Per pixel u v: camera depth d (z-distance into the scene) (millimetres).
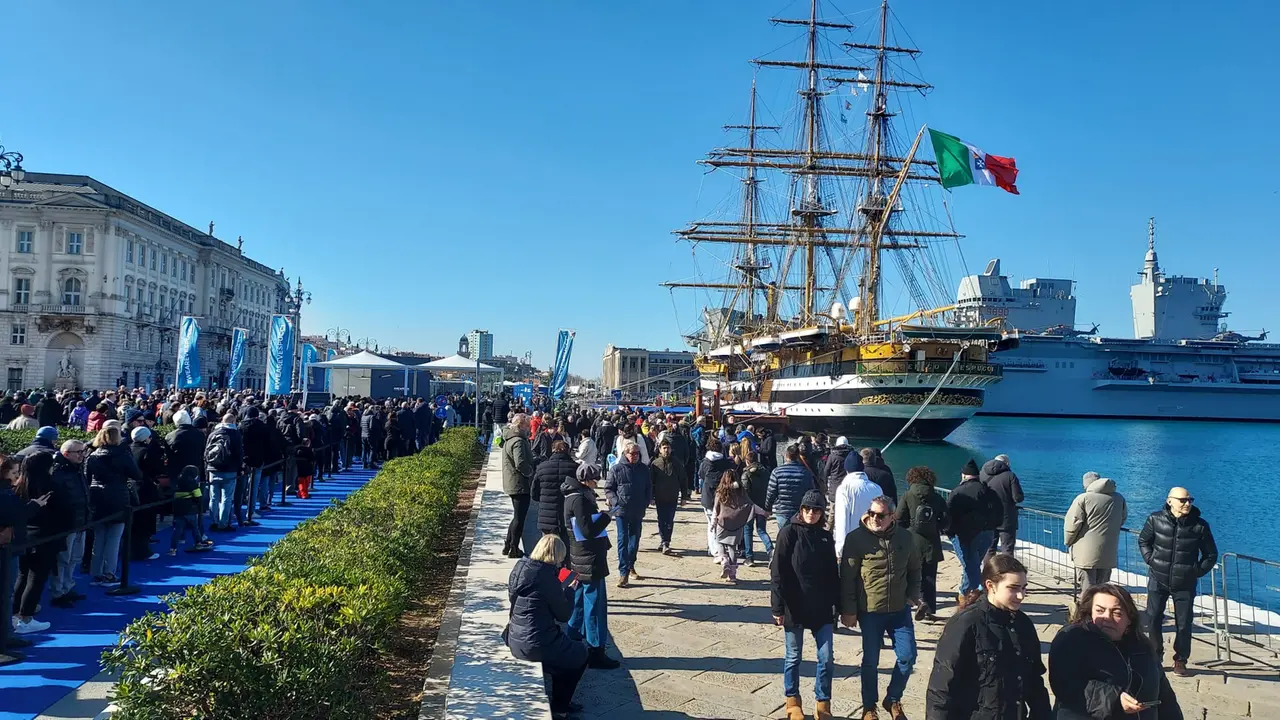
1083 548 9078
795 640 6562
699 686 7426
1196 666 8547
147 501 11516
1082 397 118500
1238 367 121125
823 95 64875
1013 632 4707
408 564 9336
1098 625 4621
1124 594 4613
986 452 61406
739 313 83125
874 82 61844
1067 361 118875
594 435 22844
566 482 8078
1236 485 45469
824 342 62750
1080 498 9172
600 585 7914
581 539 7840
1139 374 119125
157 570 11023
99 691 6707
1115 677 4371
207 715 4621
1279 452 68688
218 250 96312
